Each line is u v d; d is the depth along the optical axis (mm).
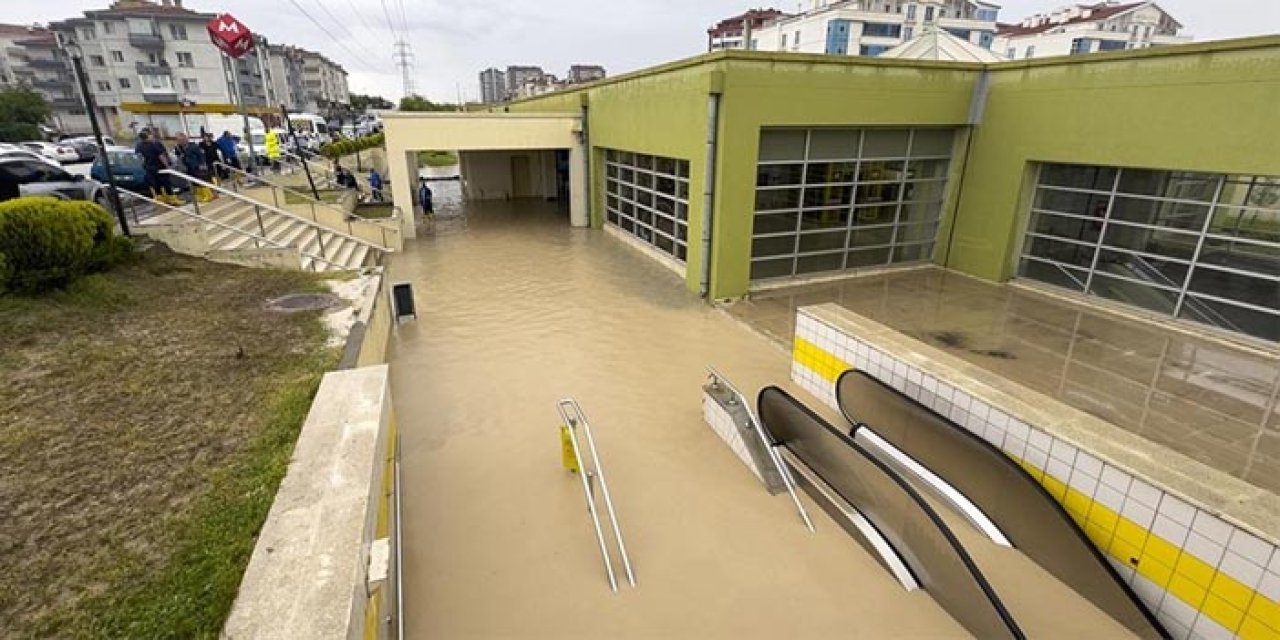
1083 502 4086
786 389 7402
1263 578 3166
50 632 2938
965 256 12625
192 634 2875
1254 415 6828
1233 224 8844
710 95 10078
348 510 3211
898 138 11930
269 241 10953
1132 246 10141
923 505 3971
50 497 3949
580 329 9539
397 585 4016
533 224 18922
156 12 52500
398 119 15953
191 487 4066
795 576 4379
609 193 17469
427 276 12758
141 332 6844
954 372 5297
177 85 54844
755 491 5359
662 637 3871
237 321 7371
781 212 11398
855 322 6723
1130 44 66312
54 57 57156
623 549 4383
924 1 61406
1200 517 3414
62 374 5695
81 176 12430
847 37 60062
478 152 23875
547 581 4328
